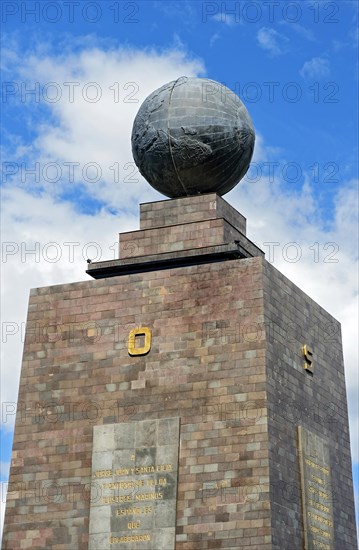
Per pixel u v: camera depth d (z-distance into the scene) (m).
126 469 54.66
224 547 52.09
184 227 59.22
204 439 53.91
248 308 55.19
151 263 58.56
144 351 56.19
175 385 55.19
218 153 59.06
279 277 56.94
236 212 61.66
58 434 56.41
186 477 53.62
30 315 58.75
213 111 59.09
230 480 52.94
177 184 60.19
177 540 52.88
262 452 52.84
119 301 57.47
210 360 55.00
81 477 55.34
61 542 54.72
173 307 56.47
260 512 51.97
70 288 58.56
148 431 54.88
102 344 57.12
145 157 59.94
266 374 54.03
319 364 59.00
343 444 59.69
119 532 53.84
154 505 53.66
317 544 54.88
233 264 56.09
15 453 56.72
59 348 57.75
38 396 57.31
